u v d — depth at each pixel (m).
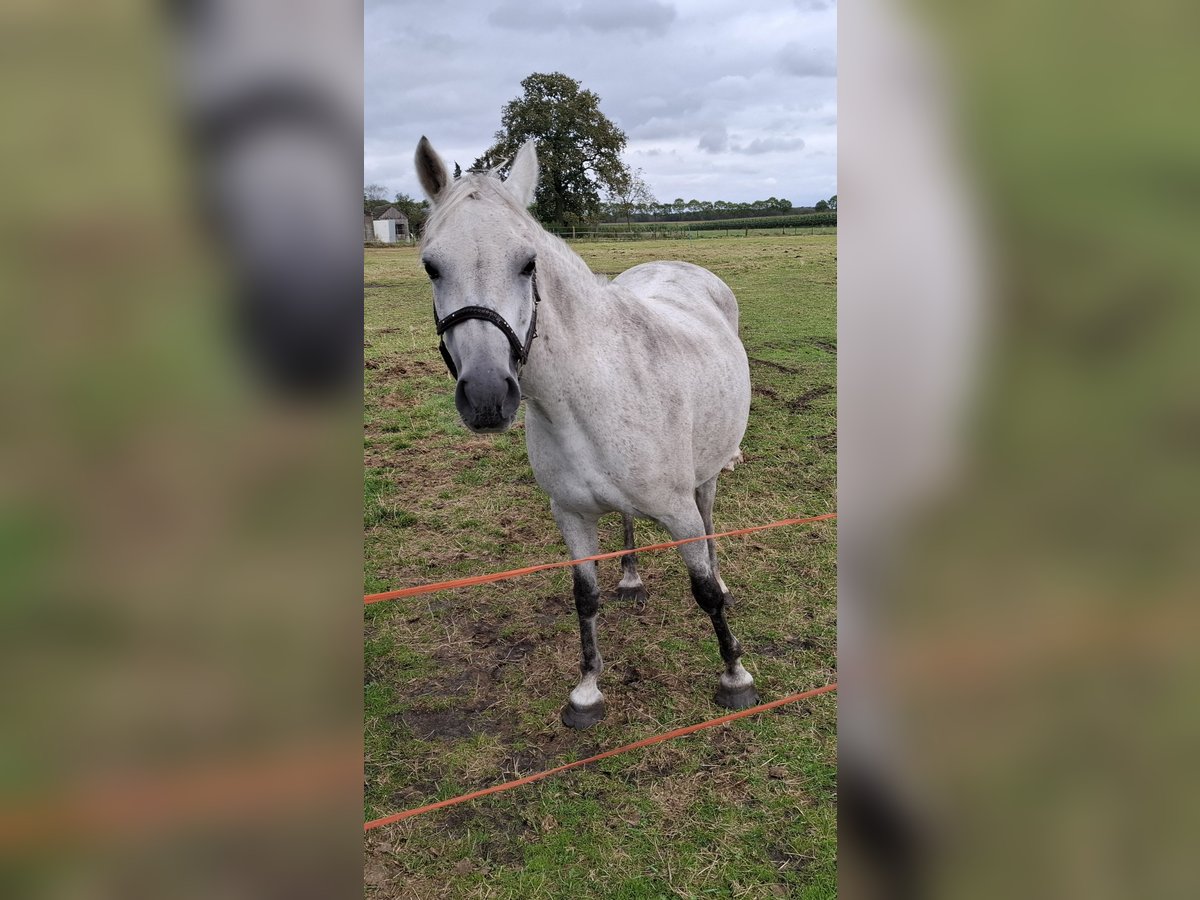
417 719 2.79
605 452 2.35
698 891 2.06
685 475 2.55
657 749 2.59
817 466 4.82
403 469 5.02
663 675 2.99
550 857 2.18
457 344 1.86
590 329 2.30
